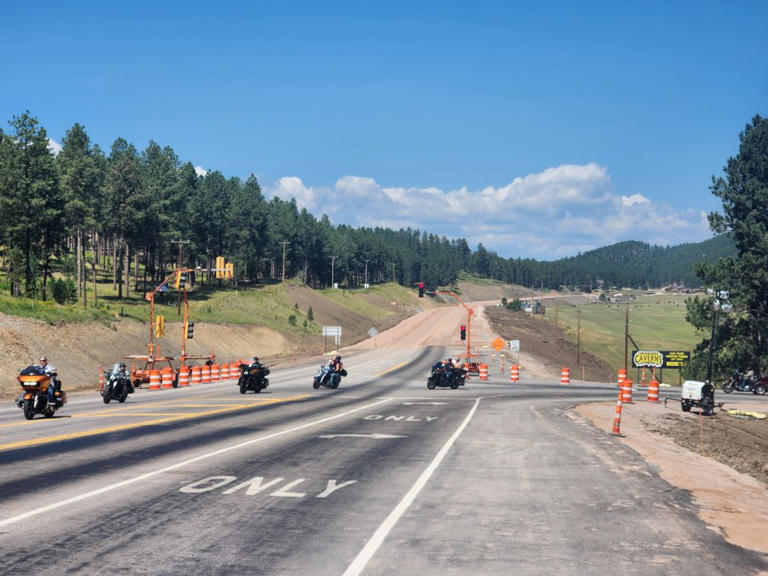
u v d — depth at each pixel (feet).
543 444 55.62
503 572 22.11
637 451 54.19
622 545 25.91
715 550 25.79
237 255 508.53
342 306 554.46
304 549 24.38
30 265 262.26
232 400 97.71
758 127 233.35
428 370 198.39
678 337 565.53
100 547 24.12
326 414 77.36
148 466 40.60
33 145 271.08
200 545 24.64
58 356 162.30
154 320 274.57
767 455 66.33
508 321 514.68
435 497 33.78
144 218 345.92
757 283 215.31
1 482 34.99
